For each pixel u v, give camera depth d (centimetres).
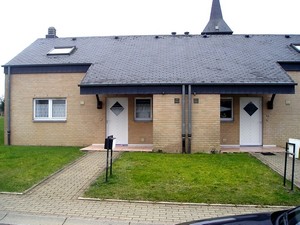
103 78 1283
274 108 1373
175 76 1280
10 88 1462
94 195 665
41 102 1465
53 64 1430
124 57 1491
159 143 1241
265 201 633
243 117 1382
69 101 1434
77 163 997
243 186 736
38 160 1034
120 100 1417
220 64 1380
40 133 1448
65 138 1434
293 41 1645
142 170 888
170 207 603
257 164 991
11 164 966
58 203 620
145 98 1414
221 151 1241
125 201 633
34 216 548
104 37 1781
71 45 1678
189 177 812
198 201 634
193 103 1235
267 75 1262
